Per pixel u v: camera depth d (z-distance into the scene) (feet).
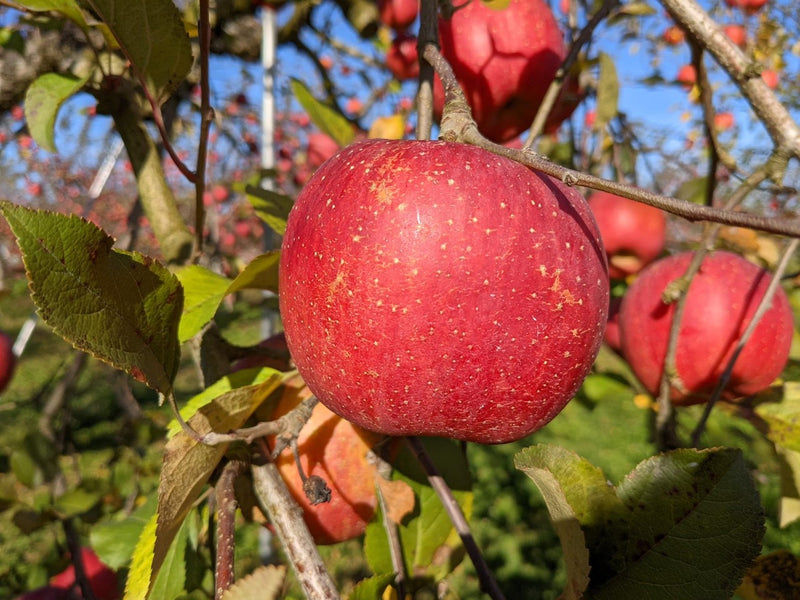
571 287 0.48
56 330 0.41
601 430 3.97
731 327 0.92
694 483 0.46
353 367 0.48
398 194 0.46
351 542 2.61
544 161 0.40
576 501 0.48
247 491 0.64
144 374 0.47
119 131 0.88
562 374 0.50
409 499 0.68
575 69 1.09
